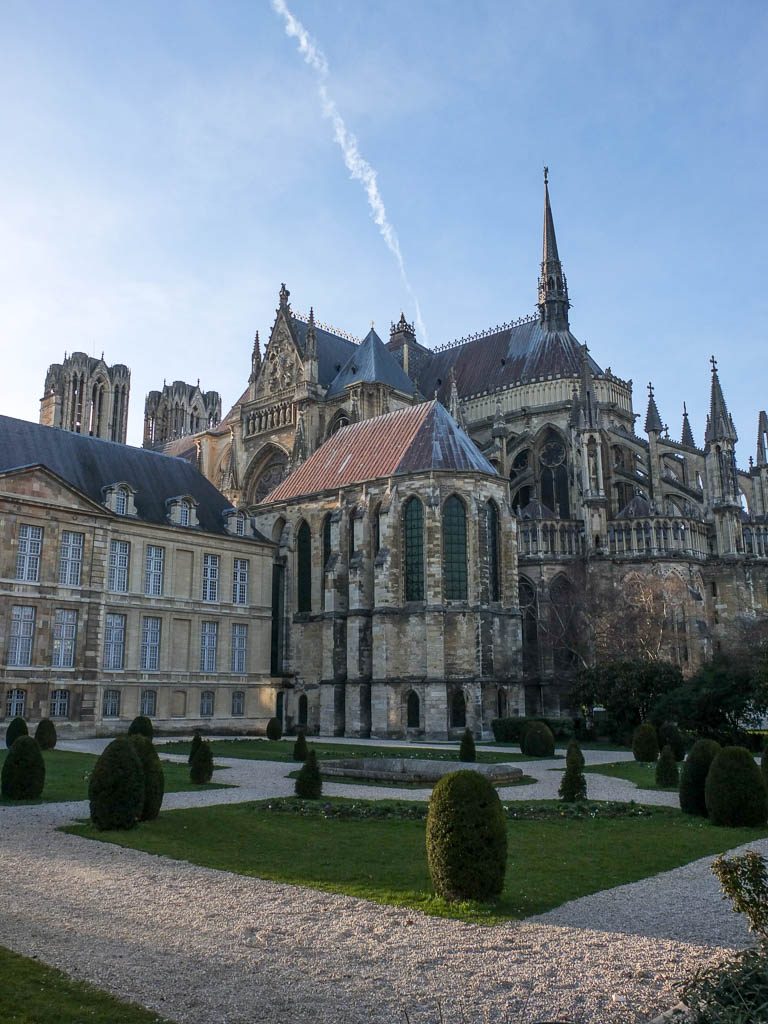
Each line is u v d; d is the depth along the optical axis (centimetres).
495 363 11606
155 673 7206
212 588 7831
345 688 7981
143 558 7269
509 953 1415
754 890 1243
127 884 1856
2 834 2409
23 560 6394
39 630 6378
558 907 1703
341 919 1602
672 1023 956
